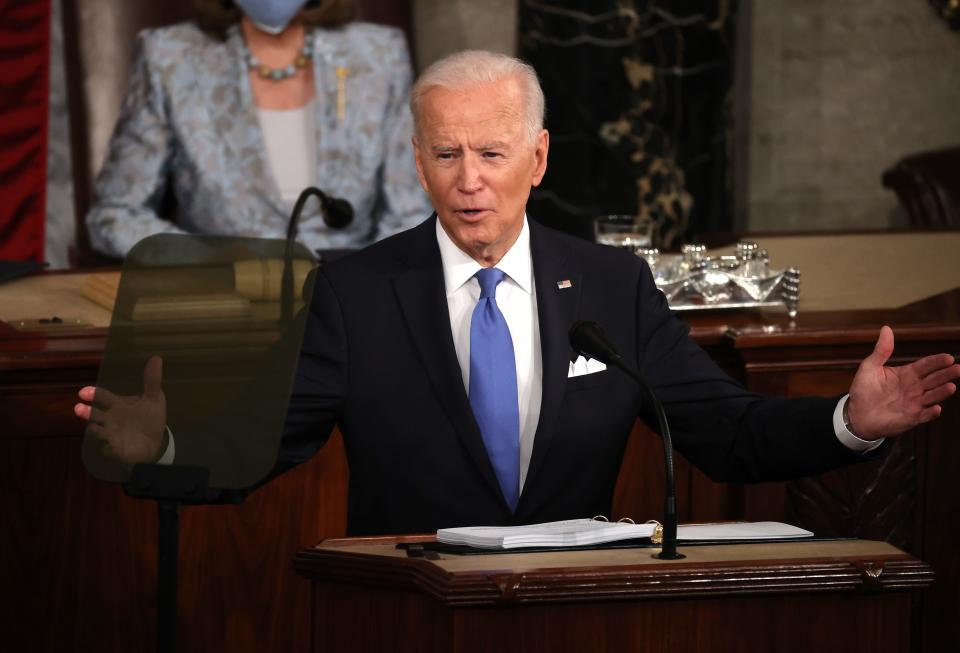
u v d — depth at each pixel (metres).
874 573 6.27
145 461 6.61
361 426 8.50
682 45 20.61
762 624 6.27
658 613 6.15
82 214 18.53
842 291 12.02
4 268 12.79
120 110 16.67
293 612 10.13
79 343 9.90
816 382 10.23
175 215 16.88
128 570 9.93
